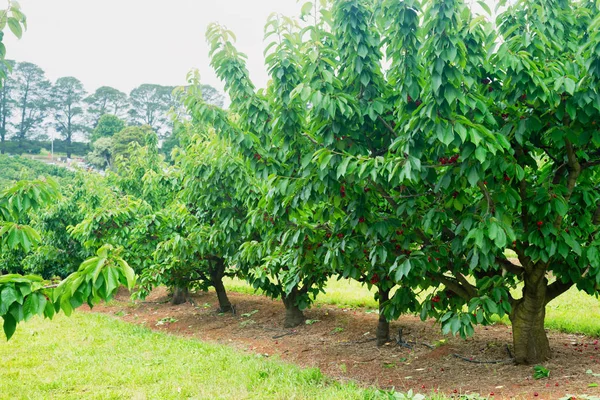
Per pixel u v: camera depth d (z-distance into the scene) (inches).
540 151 215.6
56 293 112.3
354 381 234.4
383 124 209.5
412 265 197.3
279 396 201.3
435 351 271.3
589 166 209.2
